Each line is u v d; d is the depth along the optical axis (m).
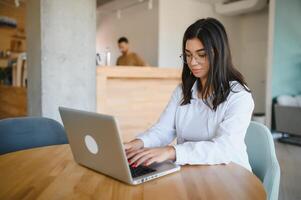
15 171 1.04
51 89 2.56
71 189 0.87
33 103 2.72
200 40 1.22
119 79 3.18
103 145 0.92
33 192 0.85
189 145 1.13
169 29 6.62
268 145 1.23
